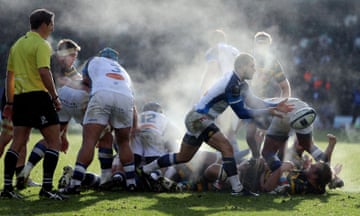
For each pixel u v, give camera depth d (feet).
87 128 65.10
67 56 70.79
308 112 68.69
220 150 65.46
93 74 66.44
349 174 84.07
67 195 64.34
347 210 57.57
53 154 62.28
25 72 61.41
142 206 58.80
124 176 69.36
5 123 70.54
